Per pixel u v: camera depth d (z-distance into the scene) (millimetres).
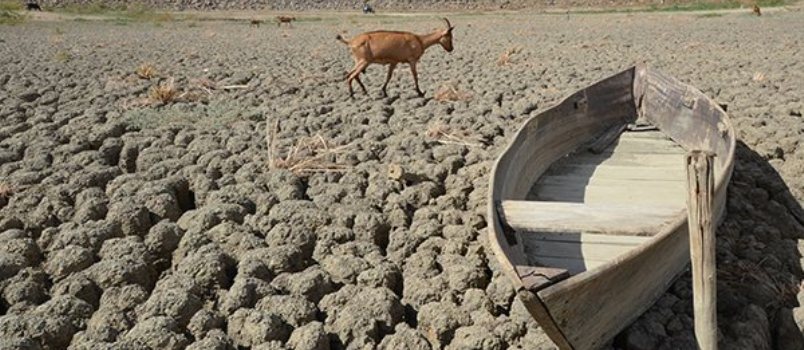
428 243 5359
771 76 12078
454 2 48875
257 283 4559
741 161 7477
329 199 6098
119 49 17891
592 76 12742
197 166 6820
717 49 16594
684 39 19422
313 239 5355
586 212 4414
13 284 4488
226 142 7988
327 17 38969
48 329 3949
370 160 7359
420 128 8633
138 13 39062
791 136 7906
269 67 14156
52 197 5957
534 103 10117
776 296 4660
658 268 4180
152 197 5871
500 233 4215
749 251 5344
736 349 3988
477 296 4527
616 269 3549
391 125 8922
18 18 31625
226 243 5246
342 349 4152
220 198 6039
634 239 5070
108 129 8070
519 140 6156
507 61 14461
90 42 20203
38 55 15922
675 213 4297
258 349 3930
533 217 4426
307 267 5152
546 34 22922
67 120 8820
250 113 9430
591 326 3674
